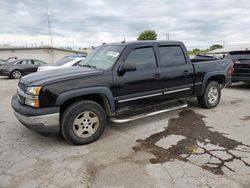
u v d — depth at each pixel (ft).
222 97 23.70
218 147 11.41
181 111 18.16
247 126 14.49
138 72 13.55
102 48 15.44
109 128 14.55
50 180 8.86
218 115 16.98
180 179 8.71
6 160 10.51
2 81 44.45
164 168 9.53
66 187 8.40
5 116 17.69
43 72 12.94
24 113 10.94
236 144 11.73
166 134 13.38
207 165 9.67
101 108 12.41
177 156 10.57
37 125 10.85
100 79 12.12
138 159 10.38
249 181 8.48
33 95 10.81
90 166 9.86
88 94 11.80
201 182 8.48
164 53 15.07
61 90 11.02
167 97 15.35
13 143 12.44
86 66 14.28
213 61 18.37
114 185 8.46
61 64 28.27
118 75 12.73
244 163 9.77
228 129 13.99
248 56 26.21
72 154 11.01
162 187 8.25
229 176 8.82
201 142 12.09
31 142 12.53
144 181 8.64
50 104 10.89
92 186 8.43
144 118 16.47
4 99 24.76
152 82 14.17
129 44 13.61
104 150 11.39
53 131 11.46
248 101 21.71
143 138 12.85
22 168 9.78
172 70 15.17
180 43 16.16
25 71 51.29
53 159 10.53
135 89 13.48
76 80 11.48
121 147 11.71
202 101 18.38
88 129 12.11
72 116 11.46
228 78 19.36
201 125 14.83
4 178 9.03
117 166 9.80
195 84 16.84
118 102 12.94
